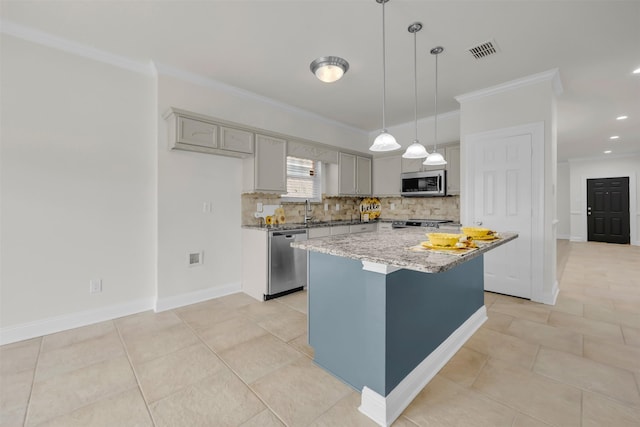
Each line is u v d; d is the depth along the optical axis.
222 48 2.61
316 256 1.95
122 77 2.78
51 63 2.43
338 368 1.81
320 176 4.80
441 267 1.21
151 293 2.98
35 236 2.37
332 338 1.85
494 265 3.44
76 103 2.54
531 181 3.15
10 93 2.26
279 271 3.37
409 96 3.70
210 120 3.02
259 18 2.20
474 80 3.23
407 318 1.66
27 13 2.12
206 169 3.30
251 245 3.47
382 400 1.48
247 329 2.54
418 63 2.87
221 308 3.04
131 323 2.64
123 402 1.60
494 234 2.11
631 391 1.67
